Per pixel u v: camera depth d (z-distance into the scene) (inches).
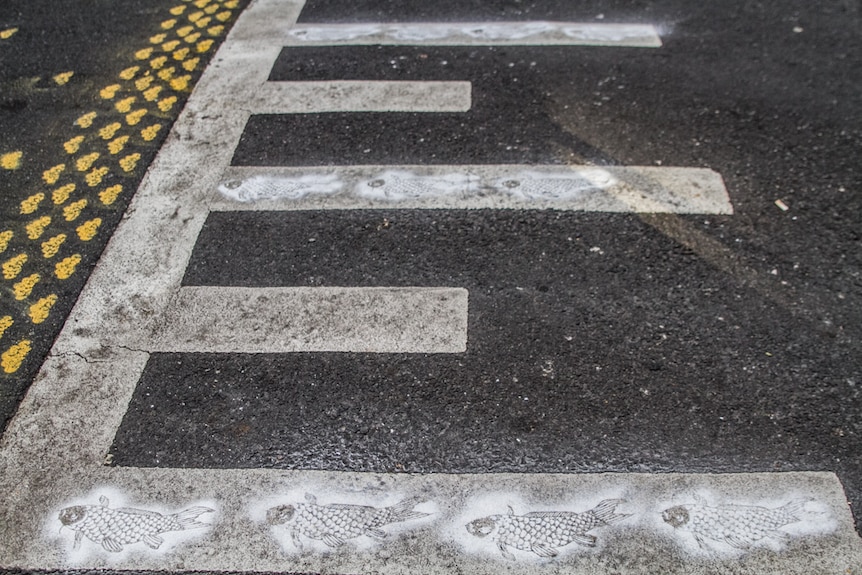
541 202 153.6
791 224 146.6
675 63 196.9
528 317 129.6
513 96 185.8
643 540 100.7
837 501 103.7
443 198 155.6
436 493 106.0
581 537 101.2
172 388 119.9
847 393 116.3
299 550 100.7
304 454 110.7
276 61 202.5
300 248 144.9
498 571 98.3
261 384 120.2
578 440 111.3
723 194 154.2
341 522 103.3
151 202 156.7
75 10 227.9
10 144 174.6
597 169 161.9
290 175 163.0
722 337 125.2
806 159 163.3
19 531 103.0
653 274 136.9
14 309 133.9
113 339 128.0
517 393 117.6
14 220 153.0
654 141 169.8
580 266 139.0
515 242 144.6
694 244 142.8
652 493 105.3
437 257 142.0
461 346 125.1
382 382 119.9
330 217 151.9
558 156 165.9
